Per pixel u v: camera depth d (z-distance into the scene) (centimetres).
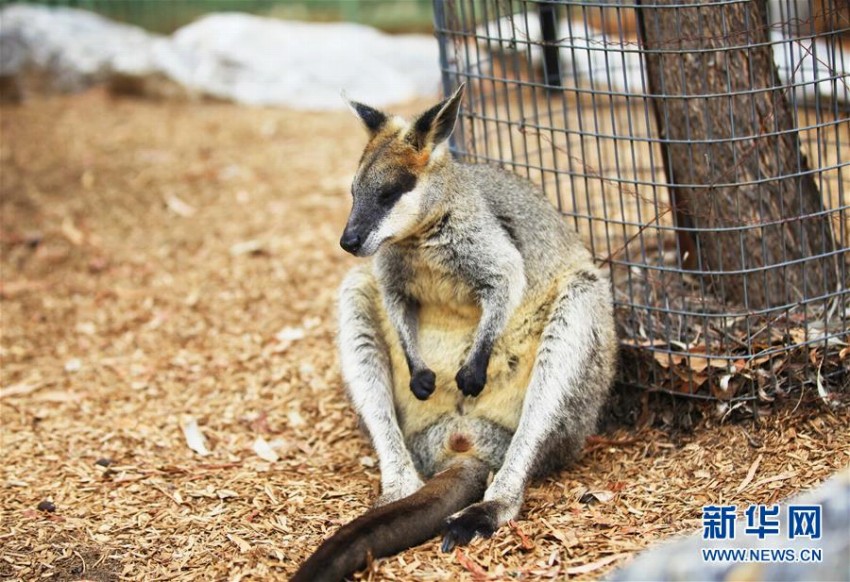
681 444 369
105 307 430
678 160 377
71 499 364
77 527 356
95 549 351
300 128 555
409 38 671
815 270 377
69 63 643
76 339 419
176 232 458
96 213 468
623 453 370
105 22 691
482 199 364
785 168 374
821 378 366
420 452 369
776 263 375
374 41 652
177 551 350
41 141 539
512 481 356
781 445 362
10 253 451
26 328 424
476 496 360
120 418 390
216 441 382
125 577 346
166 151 523
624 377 377
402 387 370
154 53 634
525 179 376
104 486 368
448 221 362
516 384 366
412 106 584
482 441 365
